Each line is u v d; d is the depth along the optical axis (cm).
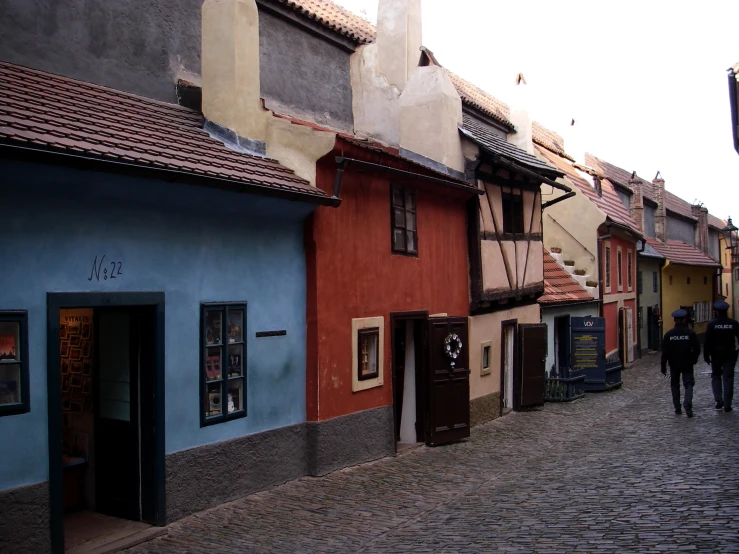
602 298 2622
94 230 726
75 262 706
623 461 1105
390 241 1206
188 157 810
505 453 1237
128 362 807
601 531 729
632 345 3134
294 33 1360
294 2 1312
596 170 3025
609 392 2131
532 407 1792
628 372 2781
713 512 774
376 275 1162
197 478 834
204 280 857
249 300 925
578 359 2155
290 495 926
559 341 2281
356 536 770
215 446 860
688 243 4700
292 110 1342
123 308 794
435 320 1313
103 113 823
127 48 988
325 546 736
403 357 1331
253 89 995
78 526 779
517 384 1750
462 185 1391
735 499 824
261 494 923
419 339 1322
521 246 1758
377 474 1057
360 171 1105
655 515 778
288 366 989
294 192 914
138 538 742
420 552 703
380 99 1512
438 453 1236
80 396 848
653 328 3634
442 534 763
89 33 938
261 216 942
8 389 647
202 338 847
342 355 1074
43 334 673
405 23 1530
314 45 1416
